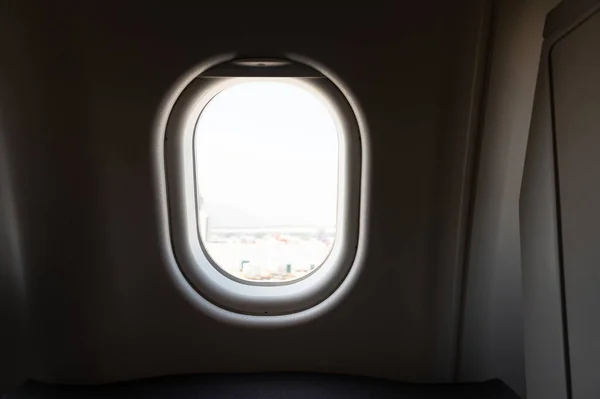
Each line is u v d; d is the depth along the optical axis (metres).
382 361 1.70
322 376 1.70
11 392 1.60
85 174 1.50
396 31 1.39
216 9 1.36
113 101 1.44
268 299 1.68
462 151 1.50
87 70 1.40
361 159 1.54
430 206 1.56
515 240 1.61
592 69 0.89
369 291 1.65
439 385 1.68
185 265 1.64
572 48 0.97
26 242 1.58
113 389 1.63
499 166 1.52
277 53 1.42
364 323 1.67
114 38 1.37
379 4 1.36
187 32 1.38
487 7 1.35
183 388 1.62
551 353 1.08
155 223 1.57
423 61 1.42
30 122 1.46
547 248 1.08
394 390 1.64
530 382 1.19
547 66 1.08
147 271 1.62
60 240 1.56
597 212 0.88
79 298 1.61
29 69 1.40
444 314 1.65
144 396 1.58
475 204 1.55
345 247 1.63
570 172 0.98
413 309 1.66
